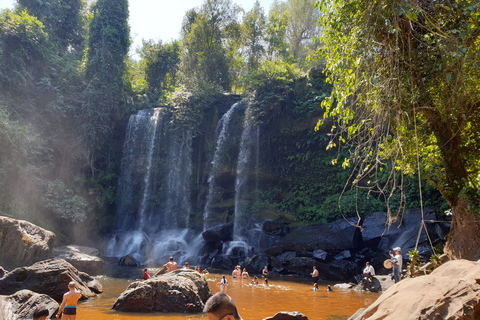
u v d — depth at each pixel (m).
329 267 19.80
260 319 8.65
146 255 26.53
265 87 29.02
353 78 6.80
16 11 31.12
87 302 10.70
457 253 7.62
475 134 8.18
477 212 7.41
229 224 27.12
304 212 26.25
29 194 22.84
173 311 9.49
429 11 6.09
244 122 30.69
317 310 10.06
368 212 22.61
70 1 34.16
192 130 31.44
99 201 29.17
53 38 32.62
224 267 23.05
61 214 24.20
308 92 28.25
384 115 6.27
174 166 32.03
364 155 6.70
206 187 31.50
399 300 3.07
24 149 21.91
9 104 23.25
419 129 8.36
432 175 8.69
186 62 38.44
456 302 2.58
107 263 23.17
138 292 9.57
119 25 32.56
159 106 35.09
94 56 30.59
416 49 6.14
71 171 28.36
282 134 29.59
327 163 27.11
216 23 37.59
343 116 7.16
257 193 29.69
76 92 28.89
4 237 13.99
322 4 7.39
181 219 30.73
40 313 4.59
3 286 10.07
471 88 6.42
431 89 6.57
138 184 32.47
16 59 24.45
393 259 10.84
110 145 31.62
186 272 10.95
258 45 38.94
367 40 6.16
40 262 11.29
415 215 19.94
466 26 5.54
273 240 24.55
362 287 14.85
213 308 1.99
